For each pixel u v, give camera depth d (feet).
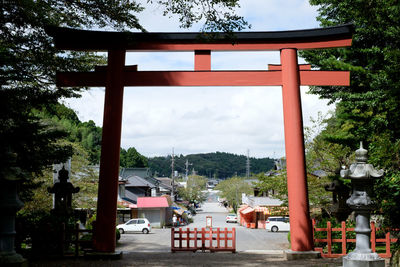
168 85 46.24
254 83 46.57
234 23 36.06
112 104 44.91
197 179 302.25
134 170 241.76
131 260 41.37
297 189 44.11
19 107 40.40
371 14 37.40
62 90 46.21
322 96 62.34
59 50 45.57
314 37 46.78
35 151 42.29
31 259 41.57
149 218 160.04
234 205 262.67
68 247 45.21
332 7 55.83
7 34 39.22
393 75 30.71
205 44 46.80
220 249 51.90
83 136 204.44
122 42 46.14
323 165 71.77
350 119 47.01
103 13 38.73
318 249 43.45
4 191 25.11
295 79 46.09
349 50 48.62
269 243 88.99
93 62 48.19
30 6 35.94
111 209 43.19
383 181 40.63
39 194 73.72
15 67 40.34
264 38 46.68
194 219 230.89
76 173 98.63
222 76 46.62
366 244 27.99
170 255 47.29
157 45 46.62
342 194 47.34
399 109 32.27
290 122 45.24
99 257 41.81
